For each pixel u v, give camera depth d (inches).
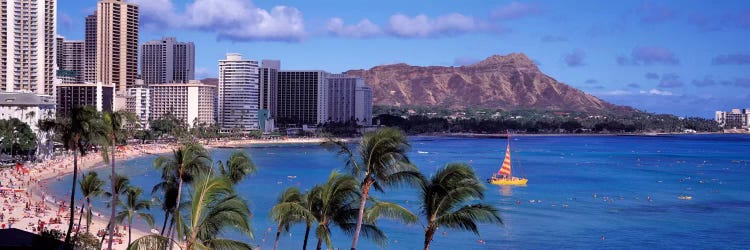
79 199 6855.3
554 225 5935.0
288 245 4948.3
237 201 1770.4
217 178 1669.5
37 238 2233.0
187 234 1718.8
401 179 1950.1
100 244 4055.1
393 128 1979.6
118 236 4845.0
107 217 5816.9
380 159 1931.6
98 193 3826.3
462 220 1931.6
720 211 6934.1
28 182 7800.2
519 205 7229.3
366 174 1977.1
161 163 2861.7
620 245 5128.0
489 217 1948.8
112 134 3245.6
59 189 7829.7
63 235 4077.3
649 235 5536.4
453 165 1974.7
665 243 5231.3
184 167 2812.5
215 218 1711.4
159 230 5196.9
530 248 4953.3
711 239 5408.5
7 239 2161.7
